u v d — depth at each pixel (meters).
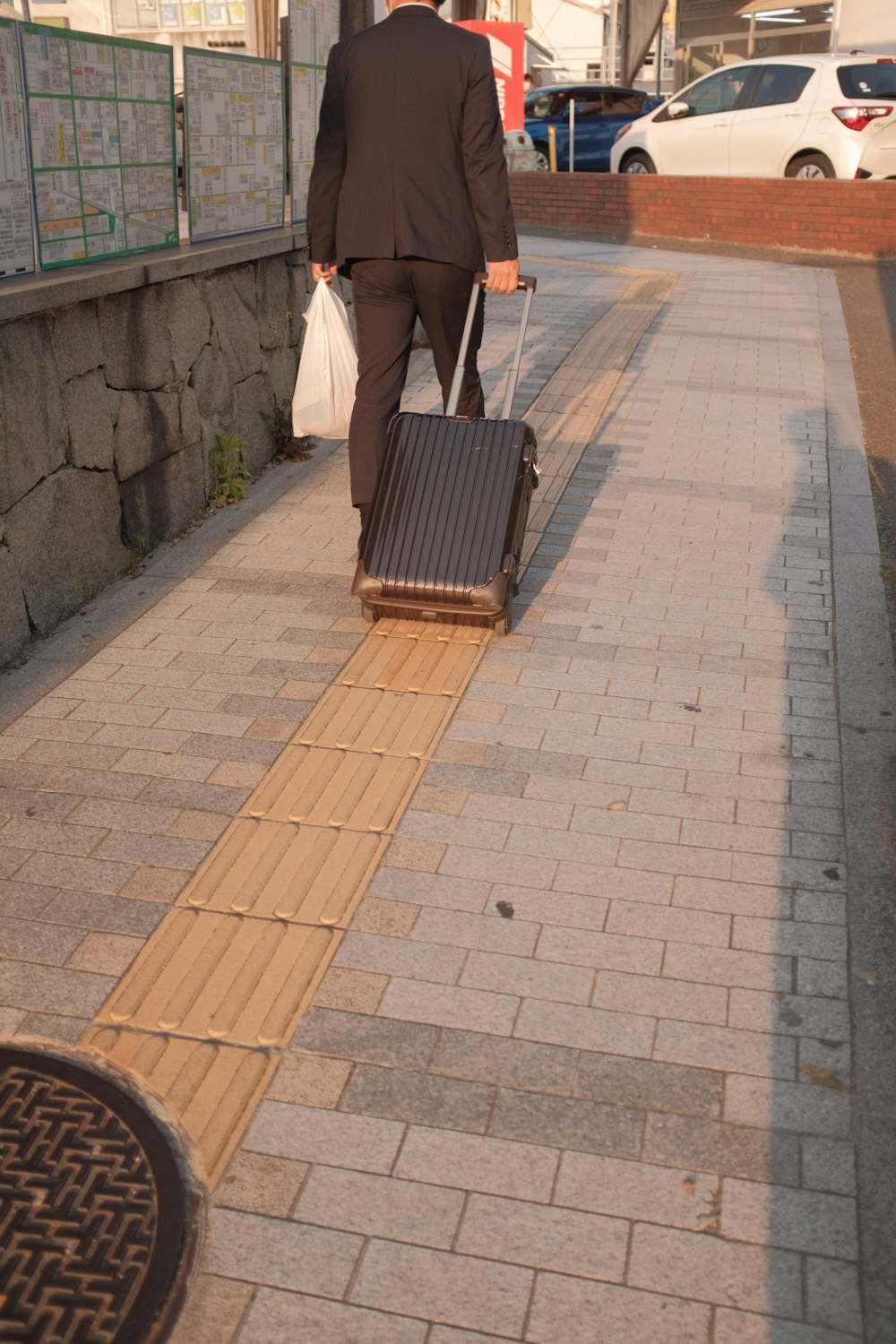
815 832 3.42
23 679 4.22
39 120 4.35
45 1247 2.27
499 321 9.41
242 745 3.84
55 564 4.57
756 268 11.94
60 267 4.59
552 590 4.91
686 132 15.38
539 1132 2.51
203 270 5.36
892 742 3.85
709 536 5.44
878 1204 2.35
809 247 13.31
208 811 3.52
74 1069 2.66
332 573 5.10
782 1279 2.21
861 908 3.11
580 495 5.90
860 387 7.91
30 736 3.88
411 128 4.39
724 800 3.56
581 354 8.40
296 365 6.73
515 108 16.70
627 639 4.51
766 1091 2.60
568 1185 2.39
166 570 5.12
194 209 5.61
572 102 17.52
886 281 11.39
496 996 2.85
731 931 3.05
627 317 9.52
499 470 4.41
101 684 4.20
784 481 6.10
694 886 3.21
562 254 12.88
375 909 3.13
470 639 4.52
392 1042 2.73
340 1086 2.62
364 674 4.27
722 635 4.54
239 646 4.46
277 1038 2.74
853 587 4.94
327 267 4.90
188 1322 2.14
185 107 5.37
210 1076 2.64
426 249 4.49
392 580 4.32
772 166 14.44
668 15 32.91
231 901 3.17
